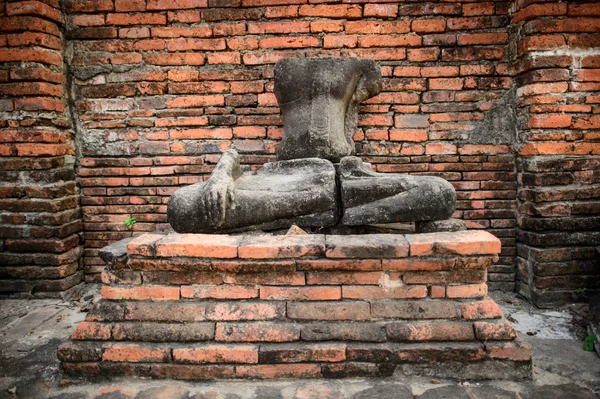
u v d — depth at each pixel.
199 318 2.33
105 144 4.03
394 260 2.29
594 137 3.48
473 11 3.86
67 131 3.92
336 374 2.27
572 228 3.46
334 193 2.80
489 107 3.89
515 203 3.88
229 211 2.69
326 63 3.34
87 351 2.30
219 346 2.28
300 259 2.31
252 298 2.36
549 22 3.45
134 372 2.30
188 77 3.98
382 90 3.93
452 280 2.33
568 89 3.47
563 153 3.51
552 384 2.25
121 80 3.99
